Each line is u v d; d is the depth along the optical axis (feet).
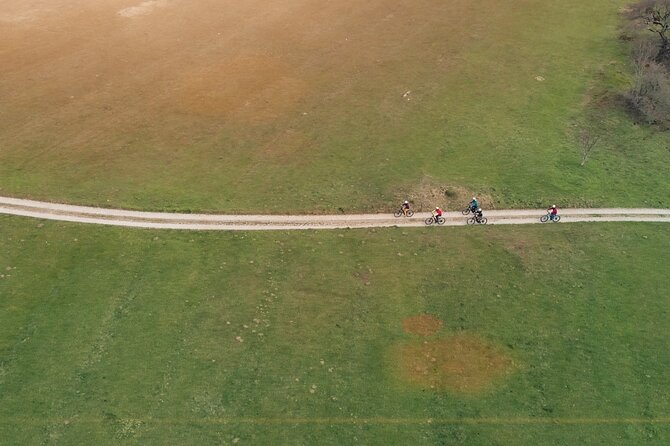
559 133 213.46
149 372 130.11
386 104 225.15
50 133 200.64
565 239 171.22
